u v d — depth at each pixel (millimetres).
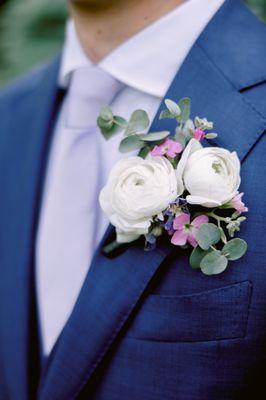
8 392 577
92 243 520
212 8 491
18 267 567
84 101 526
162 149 430
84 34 531
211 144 450
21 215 576
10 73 857
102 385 481
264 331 439
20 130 611
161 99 498
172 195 415
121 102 518
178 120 436
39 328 557
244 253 427
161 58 495
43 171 580
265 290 435
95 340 470
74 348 479
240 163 444
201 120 435
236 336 440
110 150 519
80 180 525
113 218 430
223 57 473
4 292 580
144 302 463
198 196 416
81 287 492
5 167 608
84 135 527
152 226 434
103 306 468
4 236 589
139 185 422
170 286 455
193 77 474
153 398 459
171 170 421
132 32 508
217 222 434
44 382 515
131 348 465
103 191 432
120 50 508
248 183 440
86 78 523
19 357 560
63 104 585
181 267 452
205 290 445
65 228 531
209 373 446
